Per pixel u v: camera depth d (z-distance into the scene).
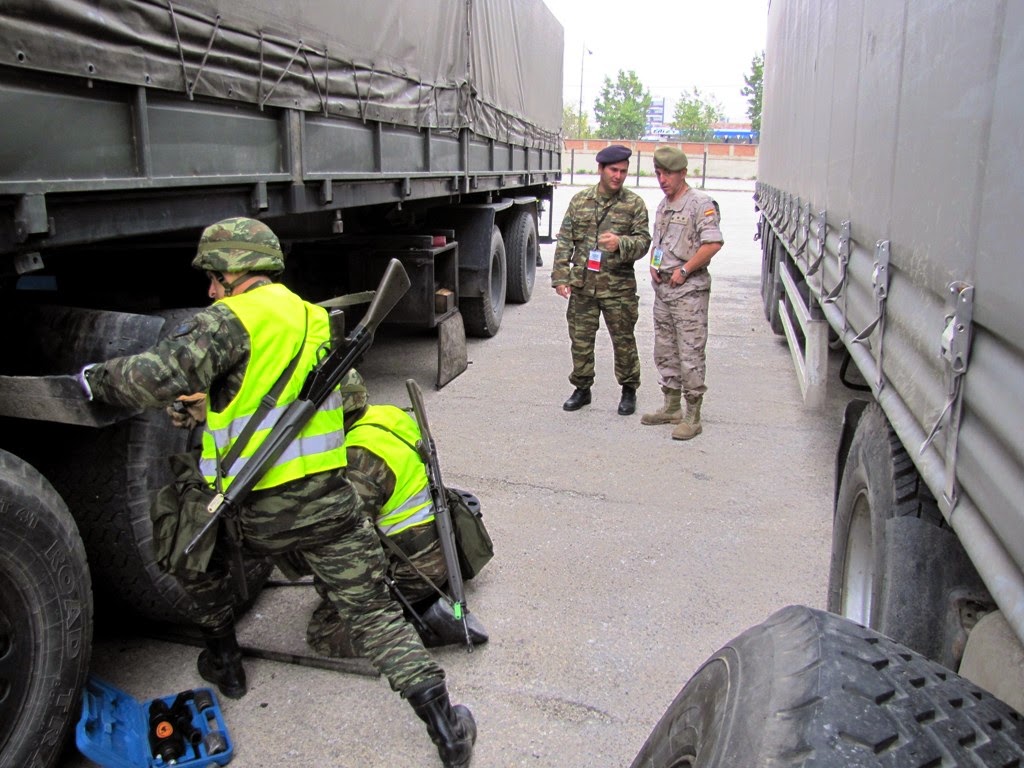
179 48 2.60
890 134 2.27
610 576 3.57
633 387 5.74
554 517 4.15
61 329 2.51
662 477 4.69
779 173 7.55
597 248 5.45
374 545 2.46
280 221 4.30
